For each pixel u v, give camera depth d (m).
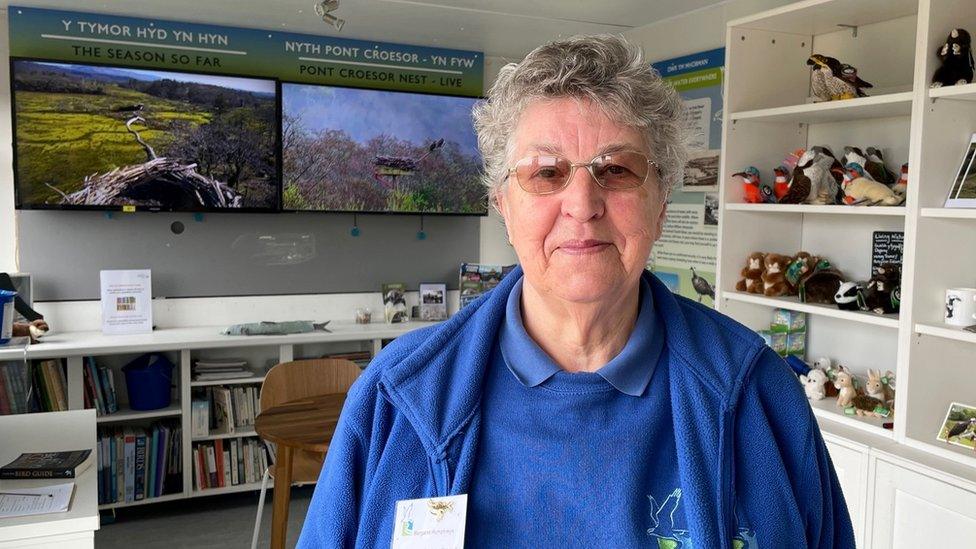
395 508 0.90
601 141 0.89
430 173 4.71
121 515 4.09
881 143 3.03
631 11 4.13
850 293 2.82
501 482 0.92
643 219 0.92
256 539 3.30
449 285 5.08
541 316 0.99
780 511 0.95
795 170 3.01
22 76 3.87
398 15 4.15
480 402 0.95
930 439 2.52
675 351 0.98
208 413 4.12
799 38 3.28
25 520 1.83
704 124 4.12
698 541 0.88
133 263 4.32
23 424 2.61
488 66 5.06
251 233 4.57
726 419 0.95
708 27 4.07
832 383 3.11
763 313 3.35
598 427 0.93
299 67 4.56
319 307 4.75
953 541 2.29
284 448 2.85
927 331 2.45
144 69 4.07
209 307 4.50
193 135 4.18
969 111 2.49
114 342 3.89
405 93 4.61
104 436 3.96
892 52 2.98
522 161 0.92
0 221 4.07
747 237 3.31
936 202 2.48
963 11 2.45
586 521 0.89
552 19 4.28
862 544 2.58
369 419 0.97
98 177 4.04
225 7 4.01
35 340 3.90
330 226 4.74
